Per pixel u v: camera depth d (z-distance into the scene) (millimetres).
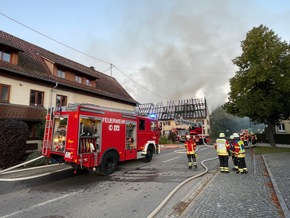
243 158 8836
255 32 20609
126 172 9469
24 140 10742
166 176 8570
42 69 16219
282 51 19234
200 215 4441
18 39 17875
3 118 11531
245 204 5043
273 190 6211
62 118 8406
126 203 5465
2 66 12492
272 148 20516
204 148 23109
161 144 29375
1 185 7379
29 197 6051
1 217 4668
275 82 19484
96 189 6816
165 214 4715
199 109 55500
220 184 7008
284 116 21891
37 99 14875
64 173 9281
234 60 22000
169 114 57500
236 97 21750
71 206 5297
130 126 10766
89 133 8258
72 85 17094
